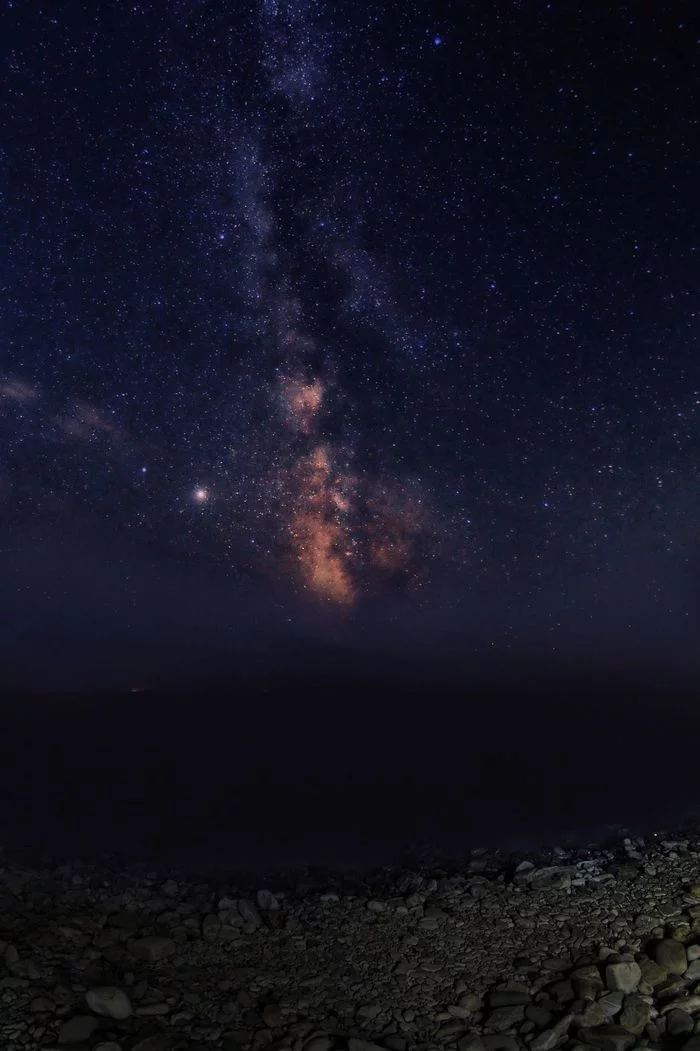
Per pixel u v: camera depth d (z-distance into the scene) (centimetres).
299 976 380
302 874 505
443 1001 355
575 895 446
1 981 356
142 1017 344
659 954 370
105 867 507
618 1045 316
